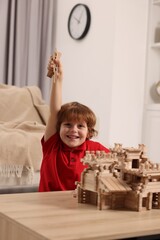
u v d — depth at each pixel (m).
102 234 0.88
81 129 1.50
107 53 3.68
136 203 1.13
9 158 2.37
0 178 2.36
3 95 3.23
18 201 1.19
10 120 3.14
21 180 2.41
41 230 0.89
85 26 3.91
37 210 1.08
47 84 4.31
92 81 3.85
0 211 1.06
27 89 3.38
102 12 3.75
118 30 3.62
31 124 2.83
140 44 3.74
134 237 0.94
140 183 1.14
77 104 1.53
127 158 1.18
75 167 1.50
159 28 3.80
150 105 3.71
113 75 3.62
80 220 1.00
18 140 2.42
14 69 4.17
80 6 3.98
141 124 3.79
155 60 3.80
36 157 2.43
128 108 3.71
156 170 1.16
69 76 4.14
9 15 4.13
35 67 4.25
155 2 3.72
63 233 0.87
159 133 3.61
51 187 1.51
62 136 1.50
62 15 4.25
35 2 4.20
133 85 3.72
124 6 3.63
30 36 4.20
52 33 4.35
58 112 1.53
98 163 1.17
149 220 1.03
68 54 4.16
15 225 0.97
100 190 1.13
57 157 1.53
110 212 1.10
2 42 4.09
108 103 3.65
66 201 1.22
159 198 1.18
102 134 3.71
